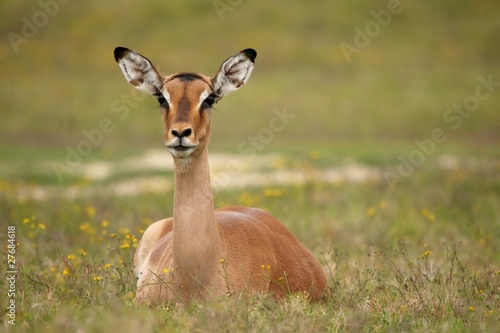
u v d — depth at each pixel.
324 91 55.16
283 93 54.31
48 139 47.09
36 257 14.66
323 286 12.93
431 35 66.19
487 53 63.06
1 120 51.88
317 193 24.20
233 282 11.19
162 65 61.03
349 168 32.84
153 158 37.66
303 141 45.28
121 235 16.22
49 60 63.94
